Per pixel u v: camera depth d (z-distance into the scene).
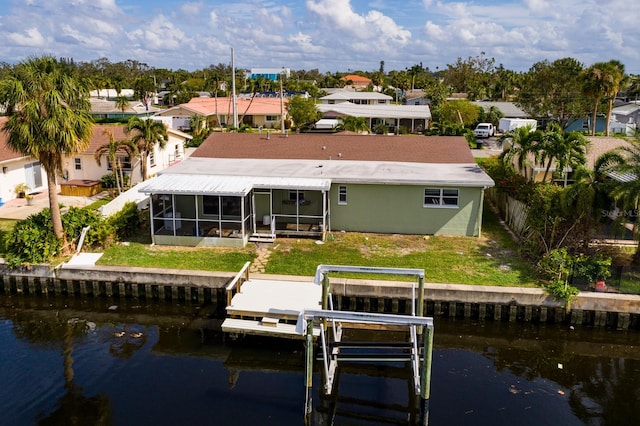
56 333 17.27
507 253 21.38
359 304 18.30
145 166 33.50
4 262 20.27
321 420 12.62
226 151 29.45
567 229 19.91
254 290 17.44
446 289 17.84
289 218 24.95
